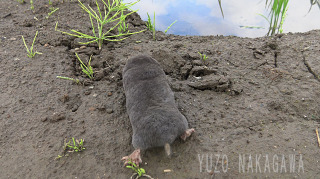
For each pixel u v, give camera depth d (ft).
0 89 1.34
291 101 1.26
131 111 1.04
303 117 1.20
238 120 1.19
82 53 1.58
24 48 1.60
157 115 0.97
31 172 1.01
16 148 1.09
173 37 1.83
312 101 1.25
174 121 0.98
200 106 1.26
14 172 1.00
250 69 1.45
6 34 1.71
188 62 1.49
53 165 1.03
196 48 1.64
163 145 0.97
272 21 1.93
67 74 1.45
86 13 1.98
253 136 1.12
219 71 1.44
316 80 1.35
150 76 1.11
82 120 1.20
